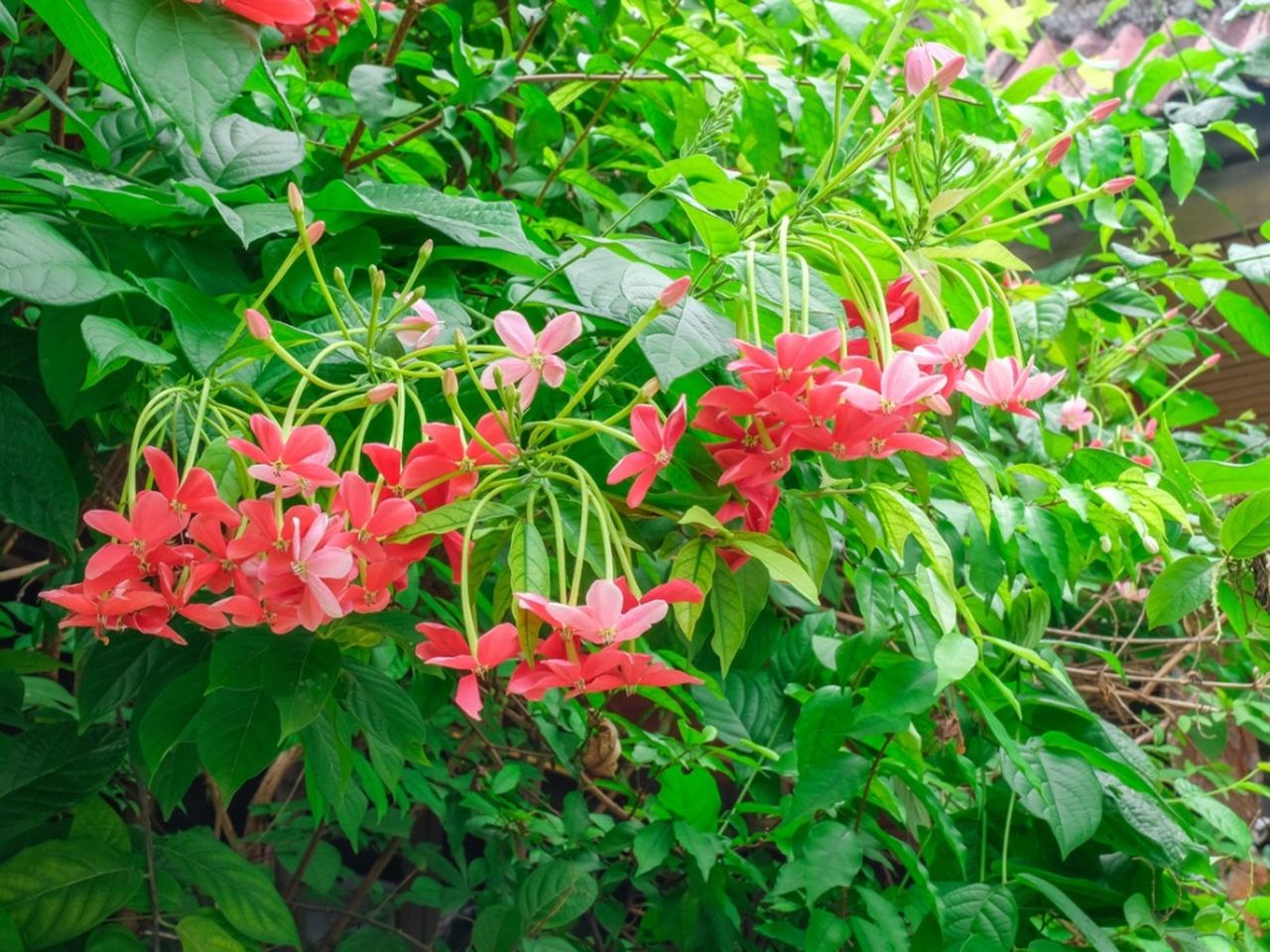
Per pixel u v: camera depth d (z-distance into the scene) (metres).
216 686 0.40
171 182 0.43
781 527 0.47
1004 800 0.63
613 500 0.41
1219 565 0.57
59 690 0.66
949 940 0.54
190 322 0.38
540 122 0.63
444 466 0.37
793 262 0.41
